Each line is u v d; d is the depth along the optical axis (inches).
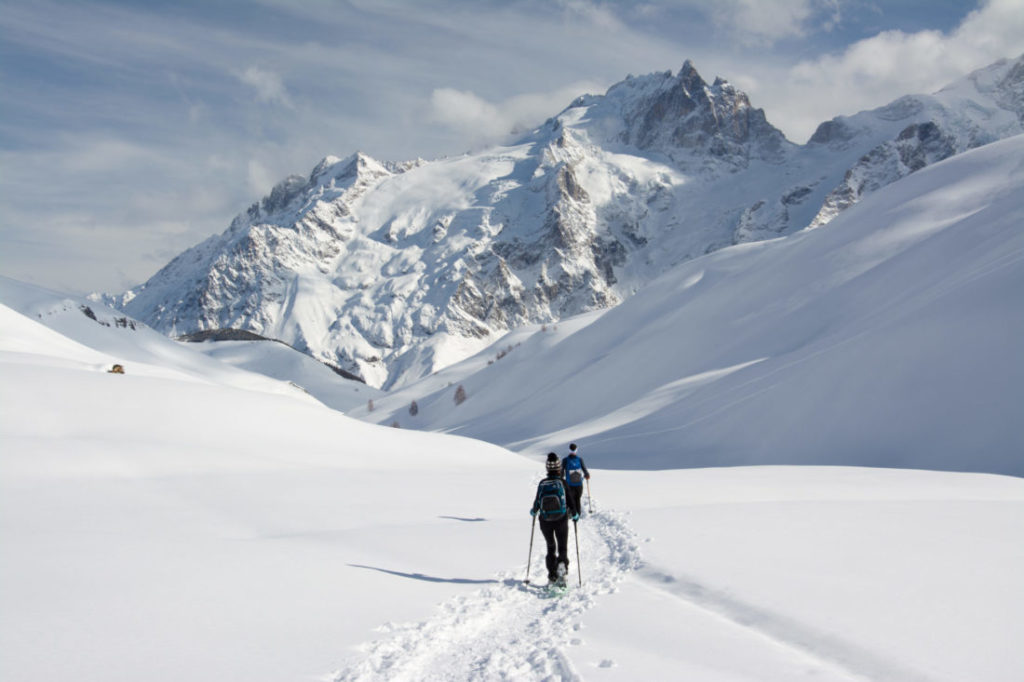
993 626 346.3
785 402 2844.5
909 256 3954.2
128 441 1240.2
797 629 353.7
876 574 444.5
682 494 959.6
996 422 2124.8
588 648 340.8
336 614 385.7
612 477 1305.4
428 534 663.1
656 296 7194.9
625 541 595.5
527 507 894.4
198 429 1398.9
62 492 895.1
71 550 519.5
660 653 331.3
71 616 348.2
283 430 1534.2
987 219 3634.4
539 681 304.7
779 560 489.7
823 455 2480.3
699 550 532.4
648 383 4813.0
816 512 702.5
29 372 1450.5
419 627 373.1
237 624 353.4
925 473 1338.6
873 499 876.0
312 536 647.1
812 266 4960.6
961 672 293.6
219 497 912.3
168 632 332.5
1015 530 587.5
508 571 522.6
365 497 952.9
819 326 3988.7
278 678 284.5
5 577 423.5
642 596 438.3
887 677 294.4
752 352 4217.5
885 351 2714.1
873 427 2458.2
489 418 6422.2
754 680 295.1
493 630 388.2
